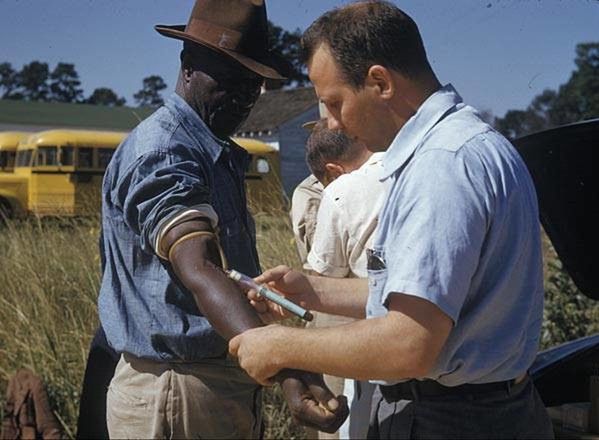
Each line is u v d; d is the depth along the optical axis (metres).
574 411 2.42
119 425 2.57
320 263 2.79
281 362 1.78
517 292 1.82
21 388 3.91
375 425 2.02
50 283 4.61
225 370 2.52
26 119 19.64
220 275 2.03
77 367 4.25
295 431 4.16
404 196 1.72
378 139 1.87
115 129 19.52
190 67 2.50
